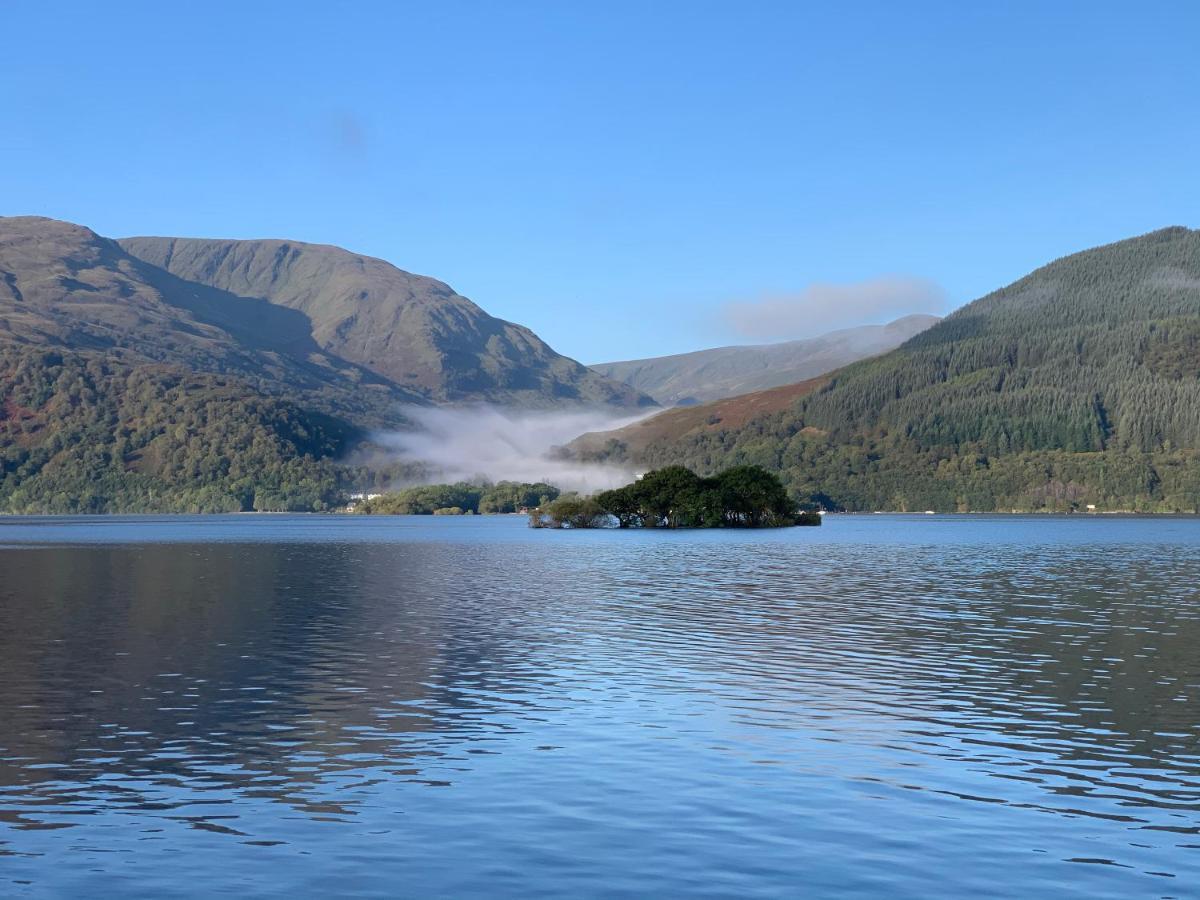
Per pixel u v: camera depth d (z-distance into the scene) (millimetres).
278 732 30719
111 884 19406
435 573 98562
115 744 29344
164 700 35406
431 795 24594
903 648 47594
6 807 23781
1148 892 19141
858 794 24719
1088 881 19625
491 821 22797
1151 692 36969
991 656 45062
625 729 31094
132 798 24438
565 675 40219
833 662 43438
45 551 147125
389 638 51000
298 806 23797
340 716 32844
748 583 85125
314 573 99062
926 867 20250
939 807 23797
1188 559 121812
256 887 19281
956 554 132000
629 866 20250
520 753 28312
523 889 19188
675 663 43156
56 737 30156
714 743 29422
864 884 19453
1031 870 20141
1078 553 135875
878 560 118188
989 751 28641
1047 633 53000
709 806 23797
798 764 27266
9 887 19250
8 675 40250
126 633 53062
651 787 25219
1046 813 23453
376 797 24484
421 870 20047
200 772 26531
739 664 42875
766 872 19984
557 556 128250
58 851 21047
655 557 124938
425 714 33156
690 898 18812
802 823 22703
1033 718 32688
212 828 22375
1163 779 26062
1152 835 22047
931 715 33094
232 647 47812
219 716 32875
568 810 23531
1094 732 30875
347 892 19047
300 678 39562
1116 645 48594
